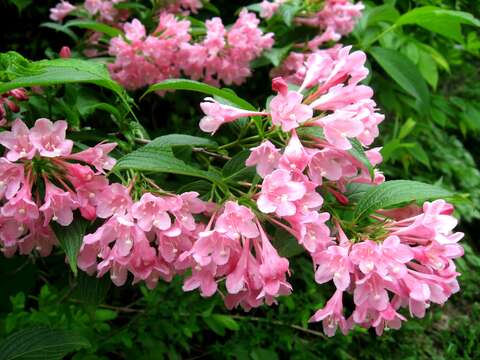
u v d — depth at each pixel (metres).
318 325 0.93
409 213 0.42
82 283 0.42
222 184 0.41
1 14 0.95
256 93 0.91
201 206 0.39
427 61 0.92
